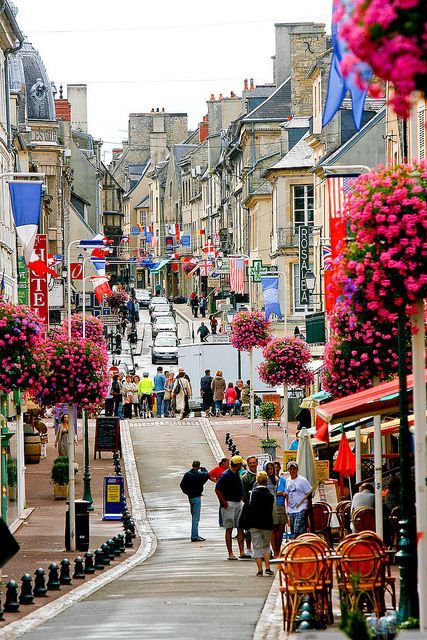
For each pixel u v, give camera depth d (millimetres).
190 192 183250
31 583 26391
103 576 29234
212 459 57688
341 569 20000
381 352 31094
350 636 10859
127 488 50656
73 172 161875
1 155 45312
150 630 19641
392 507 28656
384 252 17609
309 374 57625
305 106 99000
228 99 157875
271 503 28359
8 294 45688
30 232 33438
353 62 10633
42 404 36344
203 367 81750
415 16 10156
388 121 51375
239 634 19109
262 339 66750
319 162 73750
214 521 43219
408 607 18453
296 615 19547
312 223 91625
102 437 56031
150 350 124688
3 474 37875
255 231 114125
